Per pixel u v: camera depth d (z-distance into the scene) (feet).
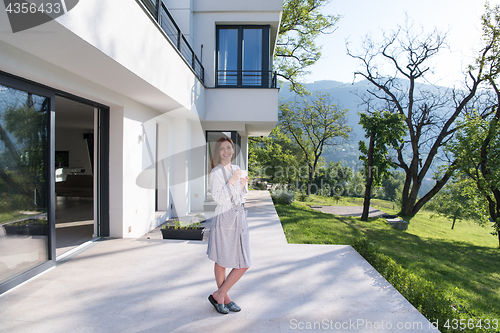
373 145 47.21
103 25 8.27
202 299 8.64
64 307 7.98
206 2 25.54
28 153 9.53
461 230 66.85
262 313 7.93
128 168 15.53
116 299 8.52
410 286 10.14
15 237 9.16
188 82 18.71
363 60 63.05
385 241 31.89
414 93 60.90
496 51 48.60
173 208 23.12
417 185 63.36
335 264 12.15
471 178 47.55
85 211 21.94
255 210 27.63
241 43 26.22
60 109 20.54
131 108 15.76
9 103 8.70
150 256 12.46
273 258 12.92
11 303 8.13
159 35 13.20
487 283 22.07
